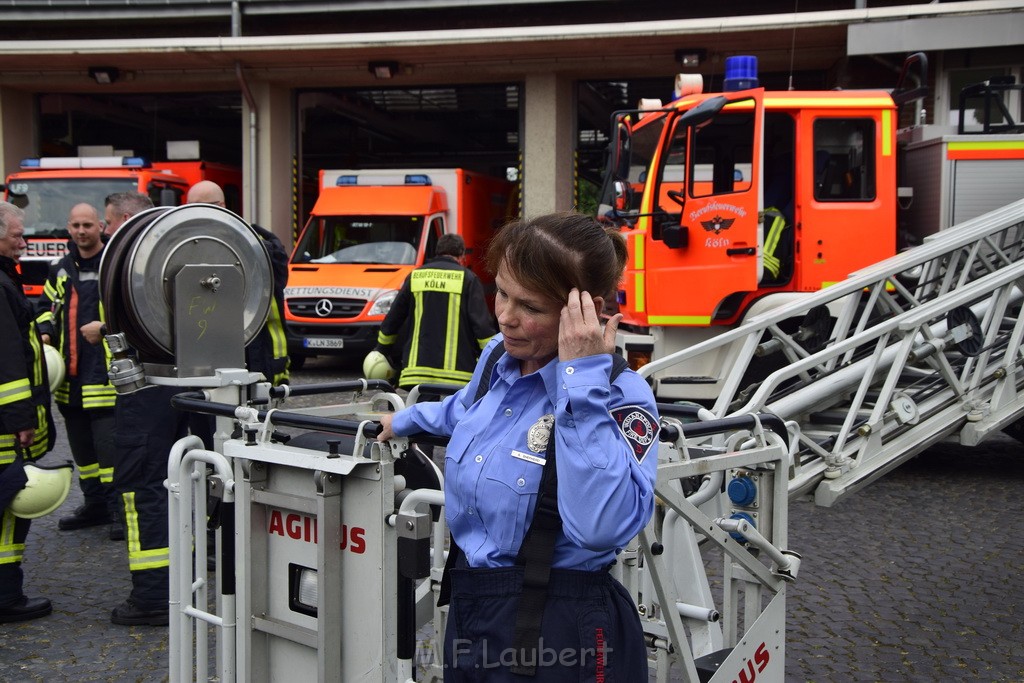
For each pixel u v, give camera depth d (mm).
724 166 7758
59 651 4168
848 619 4551
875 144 7836
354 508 2367
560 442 1820
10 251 4641
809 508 6523
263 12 15305
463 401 2217
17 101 16578
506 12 15172
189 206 3922
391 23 15695
